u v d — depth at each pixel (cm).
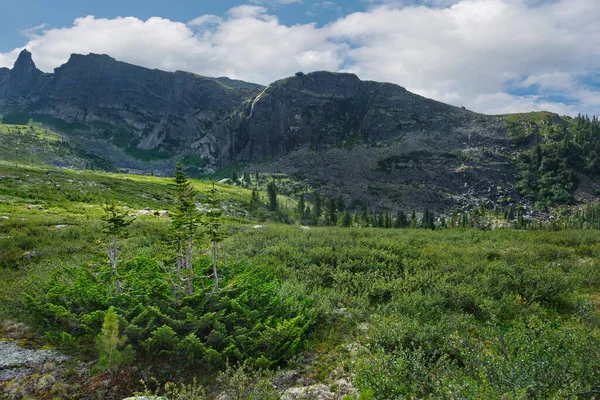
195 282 1138
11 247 2050
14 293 1239
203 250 1834
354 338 1016
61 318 1016
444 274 1440
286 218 11219
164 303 1001
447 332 943
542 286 1284
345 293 1306
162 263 1289
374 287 1338
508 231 2984
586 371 631
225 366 884
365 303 1220
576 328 812
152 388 830
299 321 1048
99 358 851
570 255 1853
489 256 1859
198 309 986
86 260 1691
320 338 1030
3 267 1805
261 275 1353
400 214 13712
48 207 4809
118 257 1236
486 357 692
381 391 668
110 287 1138
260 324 951
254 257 1689
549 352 704
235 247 1958
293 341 960
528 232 2859
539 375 629
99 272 1172
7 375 838
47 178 7781
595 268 1517
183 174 1066
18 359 898
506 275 1427
